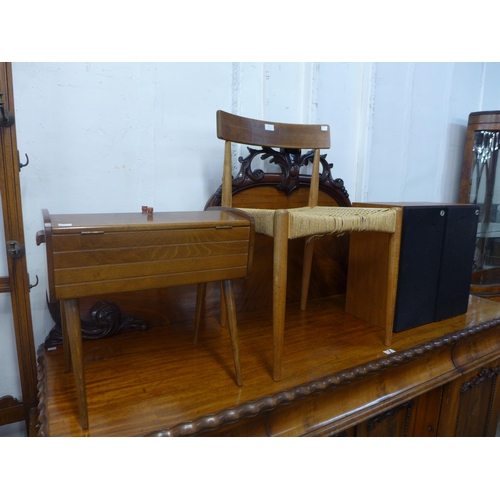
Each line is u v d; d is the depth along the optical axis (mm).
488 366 1208
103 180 1008
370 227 923
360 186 1497
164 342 1003
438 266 1159
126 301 1042
